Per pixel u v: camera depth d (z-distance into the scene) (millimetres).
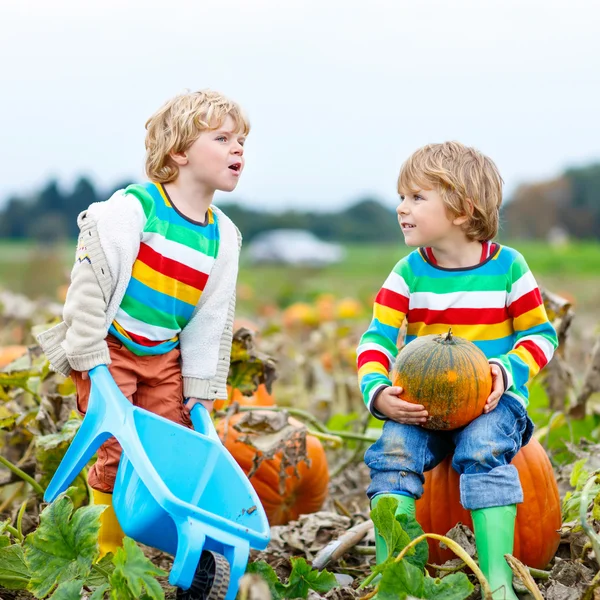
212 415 3996
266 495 3807
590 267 31922
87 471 3498
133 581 2291
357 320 9078
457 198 2836
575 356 7258
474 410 2721
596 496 2746
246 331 3814
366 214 79312
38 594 2469
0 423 3580
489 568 2582
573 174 69000
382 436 2812
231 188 3027
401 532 2537
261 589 2117
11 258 32156
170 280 2967
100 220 2877
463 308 2912
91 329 2789
